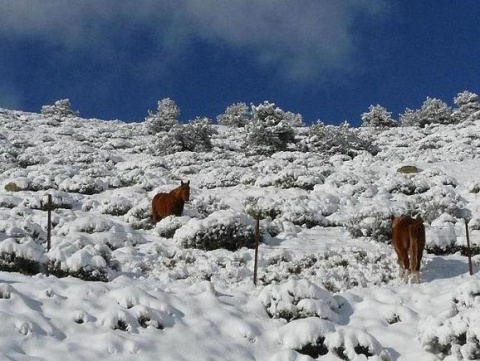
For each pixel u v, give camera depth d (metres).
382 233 16.22
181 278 12.45
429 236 14.88
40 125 53.69
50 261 11.54
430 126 54.94
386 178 25.77
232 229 15.05
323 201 20.95
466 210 20.50
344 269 13.02
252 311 10.20
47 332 8.51
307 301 9.97
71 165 31.41
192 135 41.62
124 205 19.92
